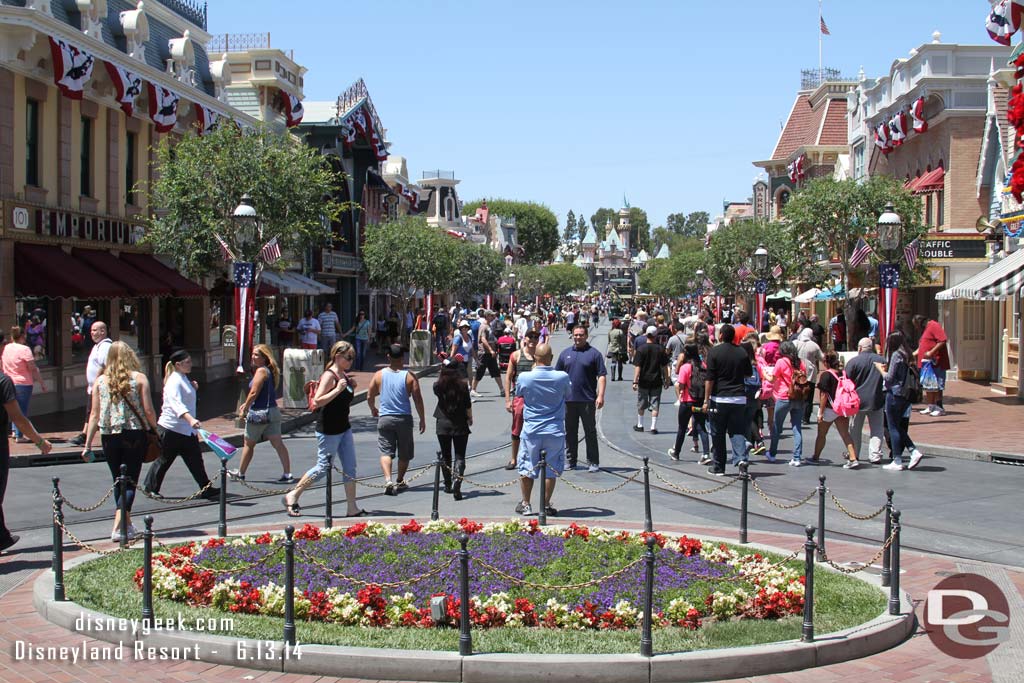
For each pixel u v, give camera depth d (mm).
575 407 14805
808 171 52188
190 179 21781
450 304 73438
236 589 7633
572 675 6262
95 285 21312
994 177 28312
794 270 31141
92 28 22812
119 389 9977
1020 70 14391
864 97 40406
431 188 84562
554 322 73562
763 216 65375
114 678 6352
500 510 12000
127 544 9695
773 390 15852
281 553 8711
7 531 9539
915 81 31609
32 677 6352
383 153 52656
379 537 9633
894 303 20828
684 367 15984
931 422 19891
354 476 11586
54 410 21531
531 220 126750
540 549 9047
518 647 6668
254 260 21594
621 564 8516
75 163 22969
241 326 19859
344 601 7336
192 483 13852
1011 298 26016
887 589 8344
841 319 29156
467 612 6434
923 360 21219
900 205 25672
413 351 34844
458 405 12727
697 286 69562
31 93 20969
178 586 7805
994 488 13422
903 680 6461
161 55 27875
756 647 6633
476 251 62000
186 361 12023
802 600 7672
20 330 17109
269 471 14992
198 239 22031
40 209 20750
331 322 34562
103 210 24406
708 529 10898
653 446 17672
